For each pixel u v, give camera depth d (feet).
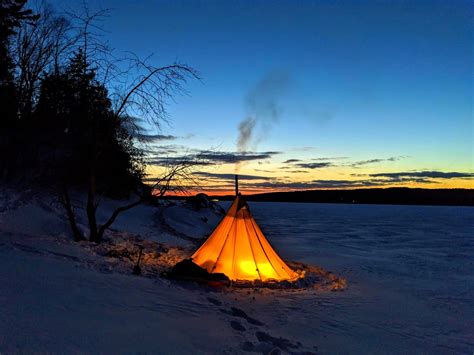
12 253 26.96
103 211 66.90
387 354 19.07
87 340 14.01
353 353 18.57
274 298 28.27
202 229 79.97
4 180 57.11
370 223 153.58
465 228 131.64
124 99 39.58
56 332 14.10
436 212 289.33
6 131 55.57
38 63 52.31
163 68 38.11
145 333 16.06
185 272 31.04
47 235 43.60
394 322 25.18
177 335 16.70
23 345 12.46
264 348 16.87
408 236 102.58
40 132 52.11
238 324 20.29
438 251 72.54
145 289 24.16
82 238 45.03
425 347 20.83
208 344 16.35
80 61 40.47
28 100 53.47
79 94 41.83
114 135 42.39
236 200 38.06
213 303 24.18
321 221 161.07
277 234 99.55
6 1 54.85
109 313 17.76
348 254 66.59
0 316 14.42
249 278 34.22
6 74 54.54
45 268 23.85
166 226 74.13
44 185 58.18
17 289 18.38
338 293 33.14
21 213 49.80
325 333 21.13
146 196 44.45
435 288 39.34
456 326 25.53
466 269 52.75
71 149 47.52
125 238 52.85
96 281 23.29
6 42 54.08
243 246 35.81
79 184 66.59
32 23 52.85
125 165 44.42
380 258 62.54
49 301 17.57
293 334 20.17
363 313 26.61
